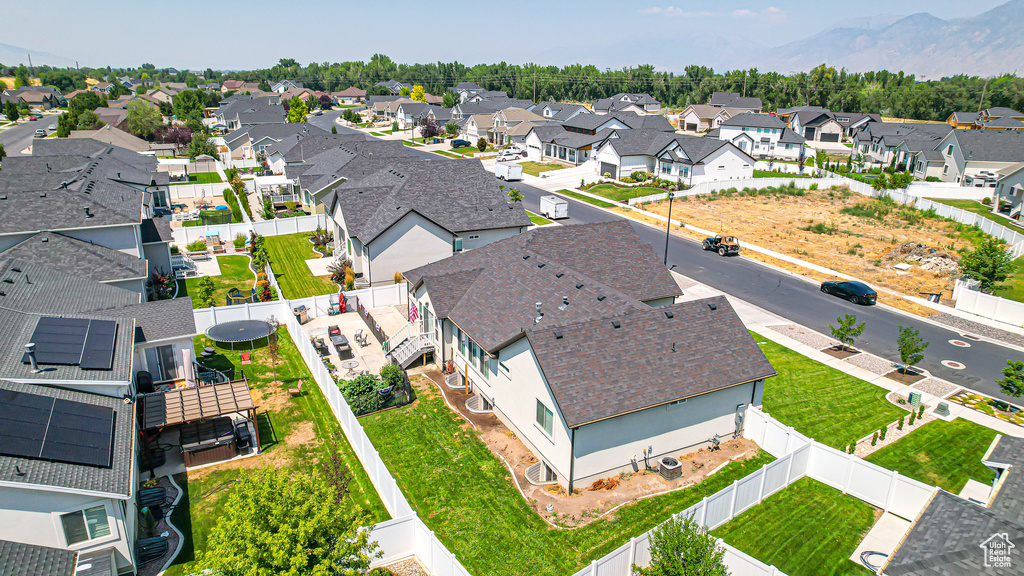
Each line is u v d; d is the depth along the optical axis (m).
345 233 46.94
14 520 15.66
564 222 61.38
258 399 27.98
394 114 161.38
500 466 22.89
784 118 134.25
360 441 22.83
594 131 97.38
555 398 20.50
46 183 48.66
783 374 30.69
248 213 62.38
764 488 21.06
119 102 163.75
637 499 21.05
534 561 18.14
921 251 50.47
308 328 35.75
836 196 73.75
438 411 26.83
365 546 15.38
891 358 32.78
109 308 29.16
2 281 27.61
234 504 14.17
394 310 38.88
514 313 26.89
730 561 17.22
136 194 44.25
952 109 147.75
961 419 26.72
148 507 19.66
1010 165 75.69
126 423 20.22
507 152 102.00
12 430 16.80
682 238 56.62
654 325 23.98
